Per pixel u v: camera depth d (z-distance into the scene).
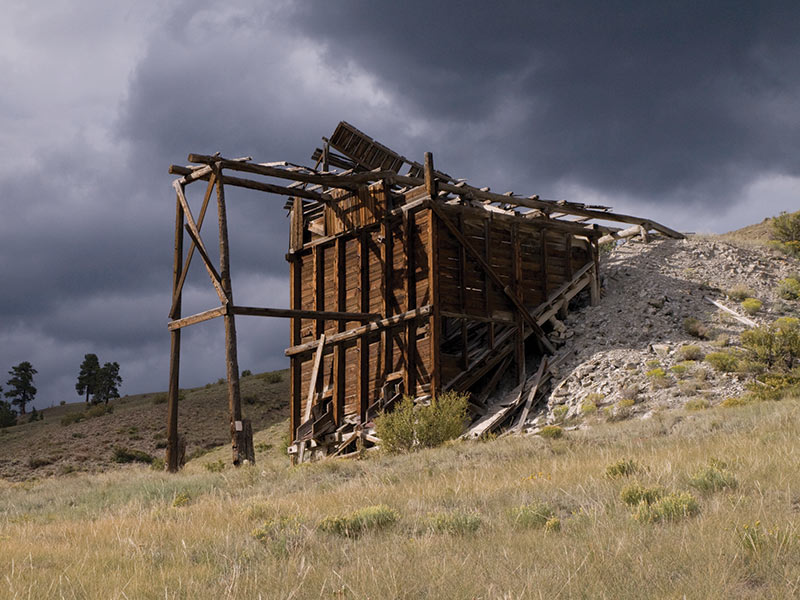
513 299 30.52
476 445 20.83
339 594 7.29
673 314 32.44
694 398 25.06
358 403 30.03
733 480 11.08
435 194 29.39
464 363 28.69
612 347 30.58
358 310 31.30
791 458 12.52
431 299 28.27
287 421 51.56
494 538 9.48
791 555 7.30
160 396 62.50
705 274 36.84
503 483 14.01
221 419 54.38
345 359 31.47
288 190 31.05
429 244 28.81
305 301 34.19
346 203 32.41
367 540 9.96
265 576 8.42
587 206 35.03
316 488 17.22
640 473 13.02
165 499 18.81
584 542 8.64
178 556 10.20
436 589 7.27
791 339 26.72
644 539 8.43
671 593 6.65
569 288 33.62
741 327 30.94
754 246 41.88
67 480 25.86
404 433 23.70
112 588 8.38
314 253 33.91
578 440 20.02
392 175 30.30
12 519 17.34
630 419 24.55
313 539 10.12
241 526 12.35
